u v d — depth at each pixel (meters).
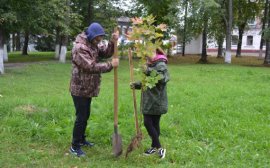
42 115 5.56
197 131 5.05
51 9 15.58
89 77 3.82
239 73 15.18
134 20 3.71
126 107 6.47
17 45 43.94
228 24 22.94
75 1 23.94
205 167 3.65
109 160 3.93
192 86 10.28
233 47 39.50
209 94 8.67
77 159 3.91
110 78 13.55
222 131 5.06
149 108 3.88
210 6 19.91
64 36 21.20
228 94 8.64
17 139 4.48
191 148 4.26
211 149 4.21
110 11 22.28
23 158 3.81
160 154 3.94
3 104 6.15
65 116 5.71
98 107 6.51
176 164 3.75
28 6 13.66
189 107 6.84
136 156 3.97
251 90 9.46
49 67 17.44
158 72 3.77
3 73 13.98
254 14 27.95
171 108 6.68
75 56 3.69
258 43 37.91
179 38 24.41
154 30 3.72
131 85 3.95
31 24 14.89
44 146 4.36
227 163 3.81
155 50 3.94
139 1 24.02
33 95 8.52
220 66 20.41
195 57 31.34
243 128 5.23
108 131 4.91
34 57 28.02
